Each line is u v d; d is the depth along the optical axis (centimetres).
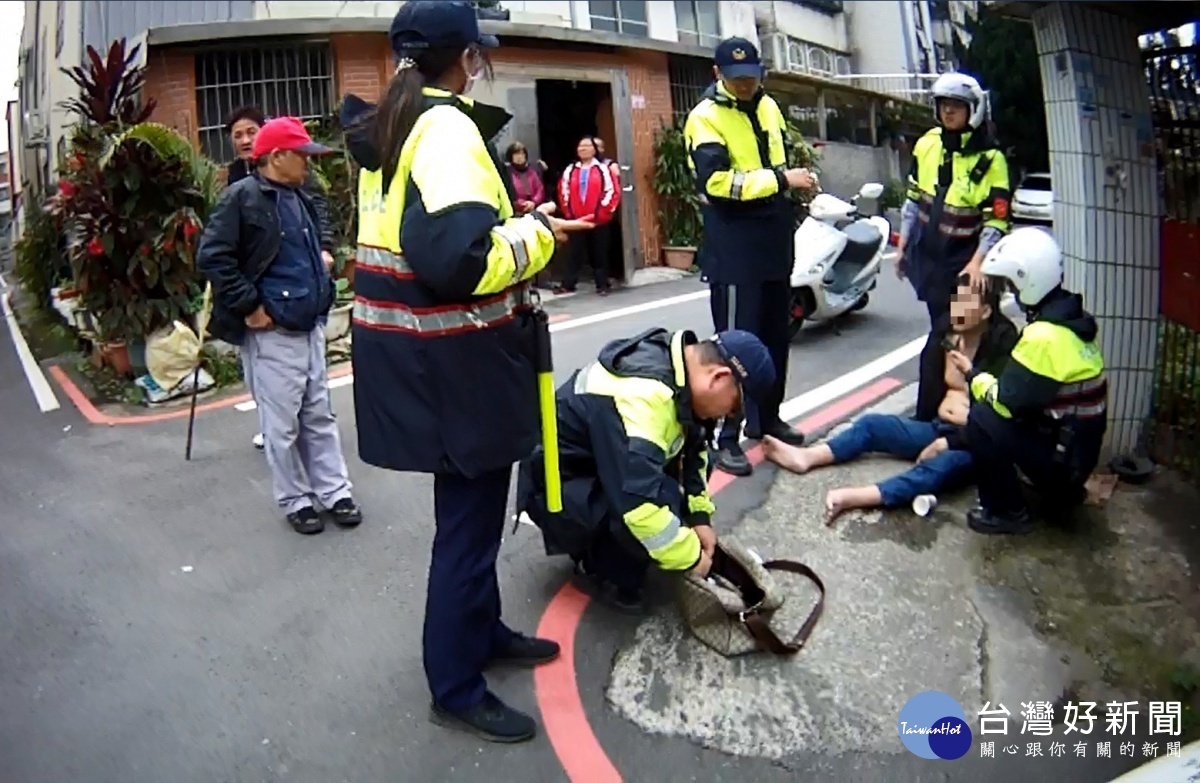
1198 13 390
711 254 439
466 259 219
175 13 975
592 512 316
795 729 280
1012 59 1429
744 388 303
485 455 244
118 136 641
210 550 407
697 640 321
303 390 405
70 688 309
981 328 443
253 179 386
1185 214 411
